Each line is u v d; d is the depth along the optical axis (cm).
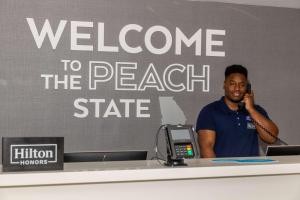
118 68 430
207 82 453
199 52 451
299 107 477
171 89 444
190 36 449
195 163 224
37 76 409
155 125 440
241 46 463
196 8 450
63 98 416
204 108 450
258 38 468
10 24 402
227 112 447
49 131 413
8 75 402
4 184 176
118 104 431
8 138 185
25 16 406
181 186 206
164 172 199
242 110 450
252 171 212
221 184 213
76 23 419
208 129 442
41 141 189
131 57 434
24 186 183
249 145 447
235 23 461
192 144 216
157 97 441
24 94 407
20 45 405
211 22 454
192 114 449
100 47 425
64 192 189
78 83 420
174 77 445
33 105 409
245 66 464
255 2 465
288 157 263
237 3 461
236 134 444
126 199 198
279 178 223
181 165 212
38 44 409
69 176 185
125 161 237
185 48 448
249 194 218
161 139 443
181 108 446
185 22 447
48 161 190
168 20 443
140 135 436
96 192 193
